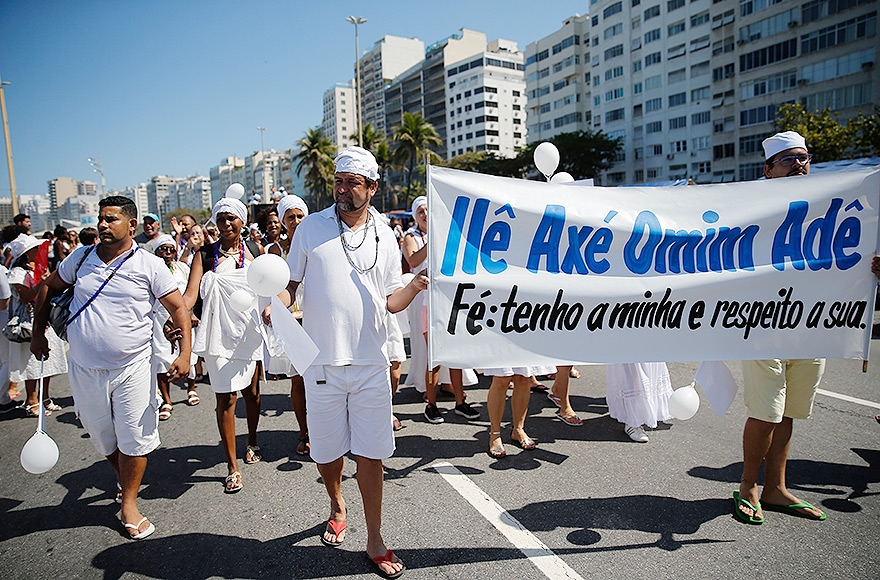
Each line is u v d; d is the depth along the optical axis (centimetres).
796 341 307
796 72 3259
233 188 429
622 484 344
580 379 617
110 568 268
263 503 331
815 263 313
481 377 647
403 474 366
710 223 309
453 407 524
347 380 258
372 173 261
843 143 2186
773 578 245
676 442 416
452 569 257
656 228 304
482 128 8369
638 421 418
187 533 298
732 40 3759
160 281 299
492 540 282
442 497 331
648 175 4688
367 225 273
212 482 364
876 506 309
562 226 295
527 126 6681
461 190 282
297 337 250
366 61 12081
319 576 254
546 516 305
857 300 316
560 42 6031
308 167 6116
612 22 4881
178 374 301
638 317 304
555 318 295
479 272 285
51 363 537
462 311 284
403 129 5519
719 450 397
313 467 386
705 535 283
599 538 281
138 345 292
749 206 312
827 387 536
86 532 304
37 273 529
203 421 498
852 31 2945
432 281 279
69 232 958
